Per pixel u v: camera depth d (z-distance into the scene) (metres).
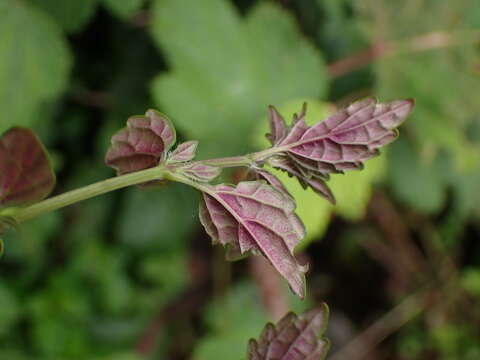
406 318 0.65
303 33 0.50
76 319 0.49
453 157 0.54
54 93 0.38
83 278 0.50
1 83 0.37
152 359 0.54
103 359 0.49
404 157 0.52
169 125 0.18
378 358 0.65
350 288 0.68
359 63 0.49
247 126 0.44
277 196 0.18
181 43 0.42
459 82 0.50
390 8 0.48
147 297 0.52
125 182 0.18
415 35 0.49
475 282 0.64
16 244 0.47
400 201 0.58
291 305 0.54
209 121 0.43
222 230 0.19
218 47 0.43
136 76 0.48
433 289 0.66
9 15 0.37
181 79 0.43
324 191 0.19
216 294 0.56
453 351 0.62
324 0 0.47
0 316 0.47
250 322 0.53
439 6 0.48
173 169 0.18
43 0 0.38
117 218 0.51
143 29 0.48
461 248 0.66
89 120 0.50
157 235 0.51
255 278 0.54
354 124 0.19
